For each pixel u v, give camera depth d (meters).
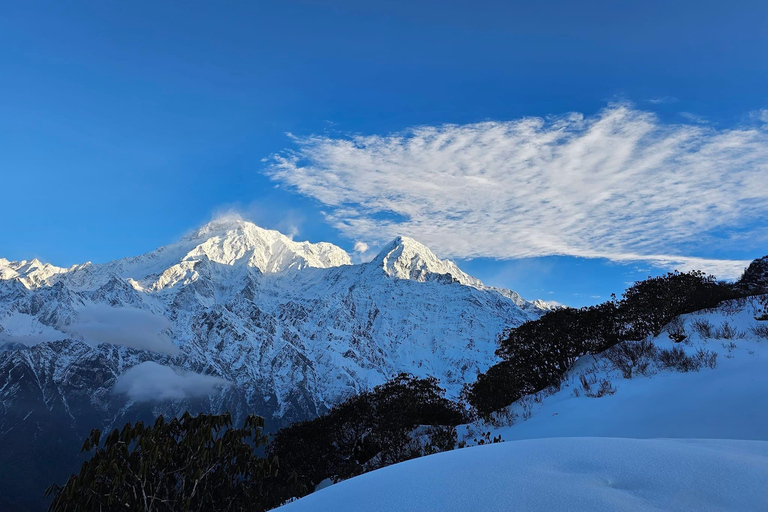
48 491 8.78
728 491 3.77
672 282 24.27
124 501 8.41
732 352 16.27
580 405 16.33
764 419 10.52
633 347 20.14
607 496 3.78
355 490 4.89
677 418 12.31
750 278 29.17
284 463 28.55
